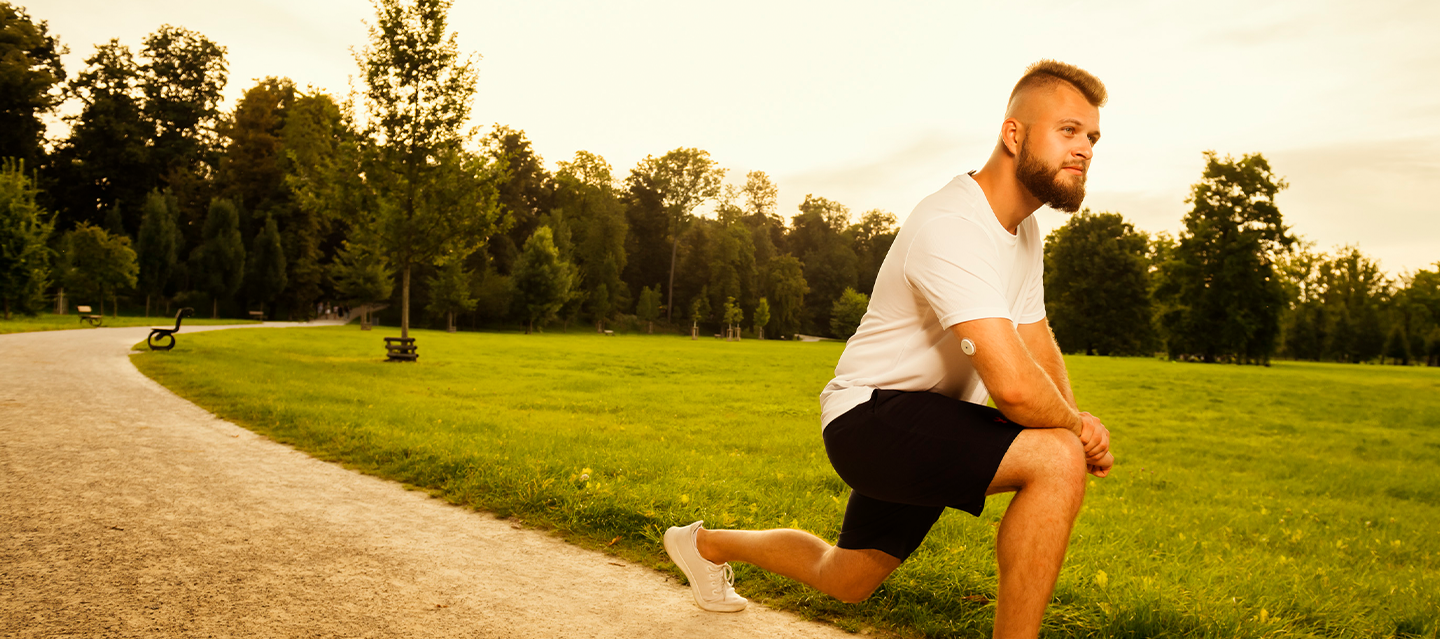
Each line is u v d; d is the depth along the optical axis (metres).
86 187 64.69
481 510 4.40
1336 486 8.62
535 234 73.56
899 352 1.66
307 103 70.19
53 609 2.48
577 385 16.66
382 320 76.56
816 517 4.49
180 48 71.62
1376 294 79.62
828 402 1.77
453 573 3.11
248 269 66.19
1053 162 1.57
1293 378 31.77
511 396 13.45
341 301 76.38
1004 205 1.69
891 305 1.68
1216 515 6.28
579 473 5.21
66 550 3.17
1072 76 1.61
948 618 2.73
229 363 15.27
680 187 95.50
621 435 8.61
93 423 7.04
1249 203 52.12
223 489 4.60
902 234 1.67
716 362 30.05
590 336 68.19
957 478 1.50
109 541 3.34
